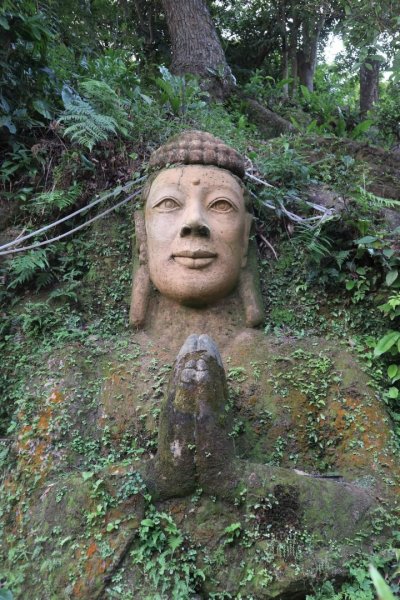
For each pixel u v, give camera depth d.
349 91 11.25
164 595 2.69
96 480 2.96
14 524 3.12
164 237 3.80
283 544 2.77
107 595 2.69
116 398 3.54
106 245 4.48
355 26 4.97
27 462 3.29
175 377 2.95
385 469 3.25
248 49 10.95
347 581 2.77
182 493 2.88
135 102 5.59
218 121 6.14
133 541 2.80
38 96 5.09
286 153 5.00
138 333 3.95
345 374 3.61
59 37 6.59
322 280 4.20
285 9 10.41
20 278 4.25
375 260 4.10
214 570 2.79
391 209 4.90
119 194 4.67
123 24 9.59
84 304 4.31
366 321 4.10
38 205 4.63
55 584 2.76
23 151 4.86
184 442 2.86
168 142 4.19
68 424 3.41
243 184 4.14
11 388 3.96
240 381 3.59
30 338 4.09
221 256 3.77
